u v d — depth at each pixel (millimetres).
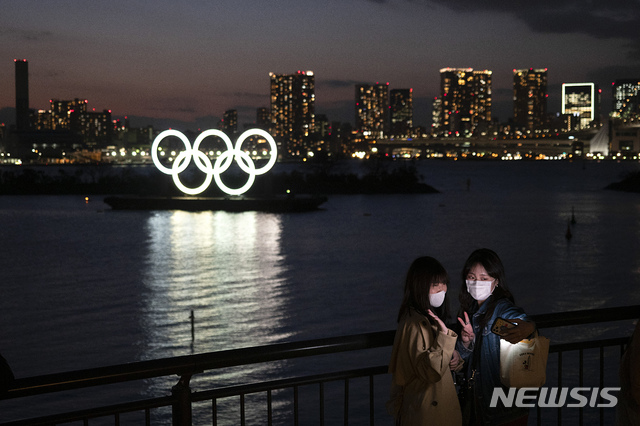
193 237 71688
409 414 3867
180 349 28453
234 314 35062
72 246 66125
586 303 36531
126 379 3652
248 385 4008
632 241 63719
